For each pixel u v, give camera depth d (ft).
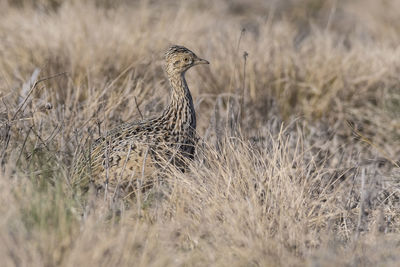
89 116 73.10
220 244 50.49
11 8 120.47
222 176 58.54
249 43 98.12
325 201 60.85
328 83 91.56
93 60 88.28
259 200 55.83
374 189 63.05
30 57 89.20
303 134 79.05
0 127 65.05
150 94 81.92
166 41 99.30
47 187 52.85
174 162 60.29
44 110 74.90
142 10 114.42
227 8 152.46
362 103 92.32
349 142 83.25
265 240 50.75
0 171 53.67
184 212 55.06
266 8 156.87
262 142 72.13
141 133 63.36
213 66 91.66
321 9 159.53
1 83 81.97
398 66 97.71
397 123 85.76
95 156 61.57
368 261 48.44
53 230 45.32
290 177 60.85
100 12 110.22
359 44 107.86
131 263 44.73
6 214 45.83
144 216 53.11
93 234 45.57
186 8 130.72
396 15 139.64
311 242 51.70
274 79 91.45
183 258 48.11
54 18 107.45
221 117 79.56
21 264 42.39
